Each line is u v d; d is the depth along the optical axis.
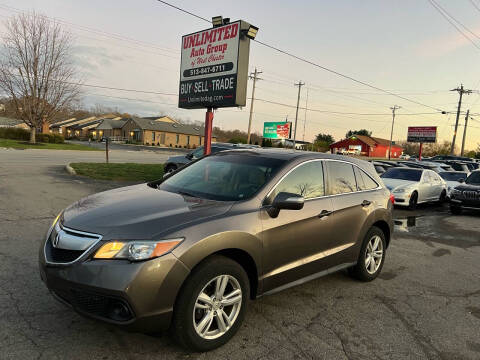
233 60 9.73
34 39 33.31
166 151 45.47
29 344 2.83
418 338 3.41
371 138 78.62
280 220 3.43
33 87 34.94
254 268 3.26
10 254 4.74
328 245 4.04
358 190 4.68
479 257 6.53
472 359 3.11
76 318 3.27
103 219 2.88
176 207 3.13
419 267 5.67
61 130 89.38
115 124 72.75
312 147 74.50
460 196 11.39
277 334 3.29
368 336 3.38
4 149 27.67
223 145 13.76
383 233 5.09
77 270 2.60
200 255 2.78
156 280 2.58
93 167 15.56
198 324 2.85
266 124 61.34
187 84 11.22
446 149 84.94
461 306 4.23
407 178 12.84
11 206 7.56
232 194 3.55
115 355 2.78
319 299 4.16
